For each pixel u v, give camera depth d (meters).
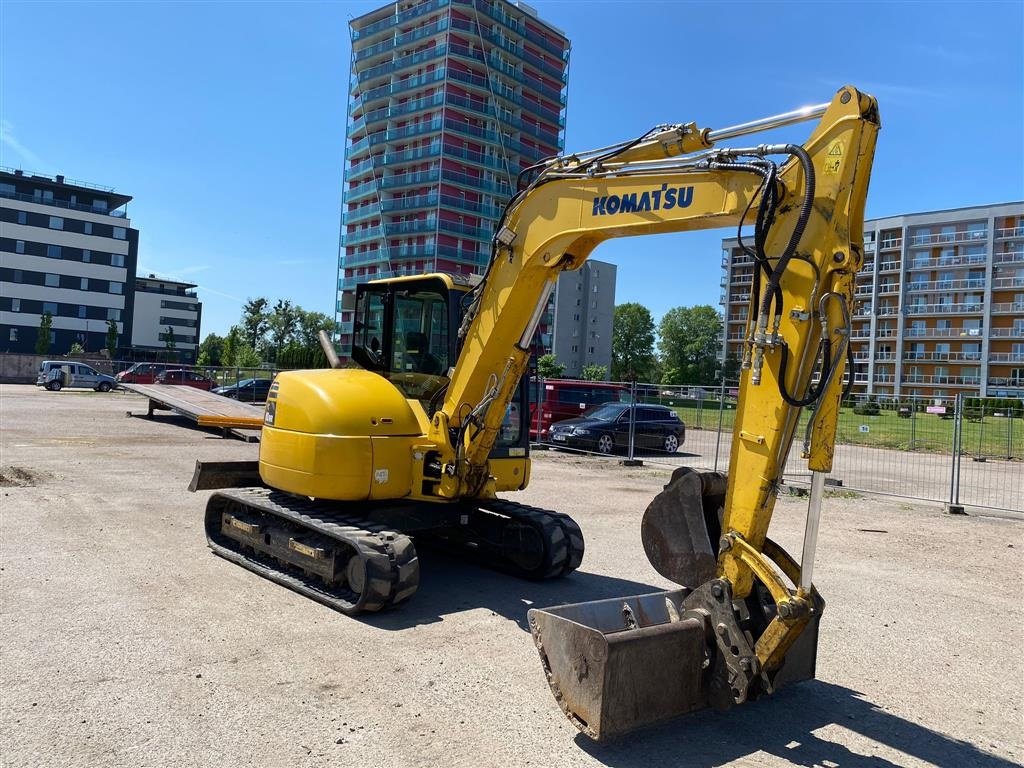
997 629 6.16
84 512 8.89
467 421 6.27
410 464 6.37
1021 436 20.44
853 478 16.66
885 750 4.01
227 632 5.23
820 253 3.78
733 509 4.04
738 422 4.06
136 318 107.12
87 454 13.80
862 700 4.68
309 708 4.11
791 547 9.09
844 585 7.42
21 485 10.44
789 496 13.59
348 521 6.28
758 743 4.04
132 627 5.21
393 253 72.50
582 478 14.70
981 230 77.88
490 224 72.81
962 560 8.70
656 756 3.82
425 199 70.44
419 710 4.16
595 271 98.50
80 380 36.28
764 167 4.06
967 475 17.73
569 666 3.86
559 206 5.45
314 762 3.53
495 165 72.62
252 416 18.00
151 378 36.16
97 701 4.04
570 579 7.13
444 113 69.56
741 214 4.26
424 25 72.75
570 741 3.89
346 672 4.64
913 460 19.58
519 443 7.20
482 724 4.03
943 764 3.87
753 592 4.38
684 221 4.59
